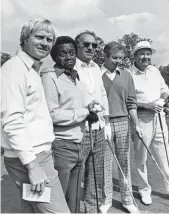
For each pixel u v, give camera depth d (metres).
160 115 3.75
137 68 3.76
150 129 3.70
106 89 3.29
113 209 3.46
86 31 3.12
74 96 2.48
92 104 2.72
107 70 3.36
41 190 1.93
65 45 2.47
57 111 2.36
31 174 1.89
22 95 1.91
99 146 3.09
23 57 2.02
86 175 3.19
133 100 3.45
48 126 2.08
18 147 1.84
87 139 2.97
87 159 3.12
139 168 3.71
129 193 3.38
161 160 3.80
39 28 2.05
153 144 3.83
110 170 3.35
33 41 2.04
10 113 1.83
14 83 1.88
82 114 2.42
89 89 2.95
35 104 2.01
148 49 3.62
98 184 3.17
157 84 3.79
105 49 3.35
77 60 3.04
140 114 3.68
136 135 3.68
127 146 3.37
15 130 1.84
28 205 2.13
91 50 3.02
